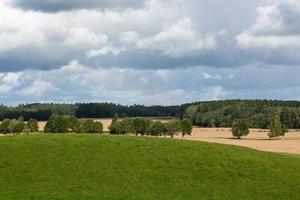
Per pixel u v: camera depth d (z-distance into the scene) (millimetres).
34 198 50250
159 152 65562
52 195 51281
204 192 55562
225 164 63625
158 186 56281
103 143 67438
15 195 50844
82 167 59781
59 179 56312
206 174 60656
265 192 57281
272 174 62406
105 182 56312
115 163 61438
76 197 51094
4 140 66875
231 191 56625
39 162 60375
